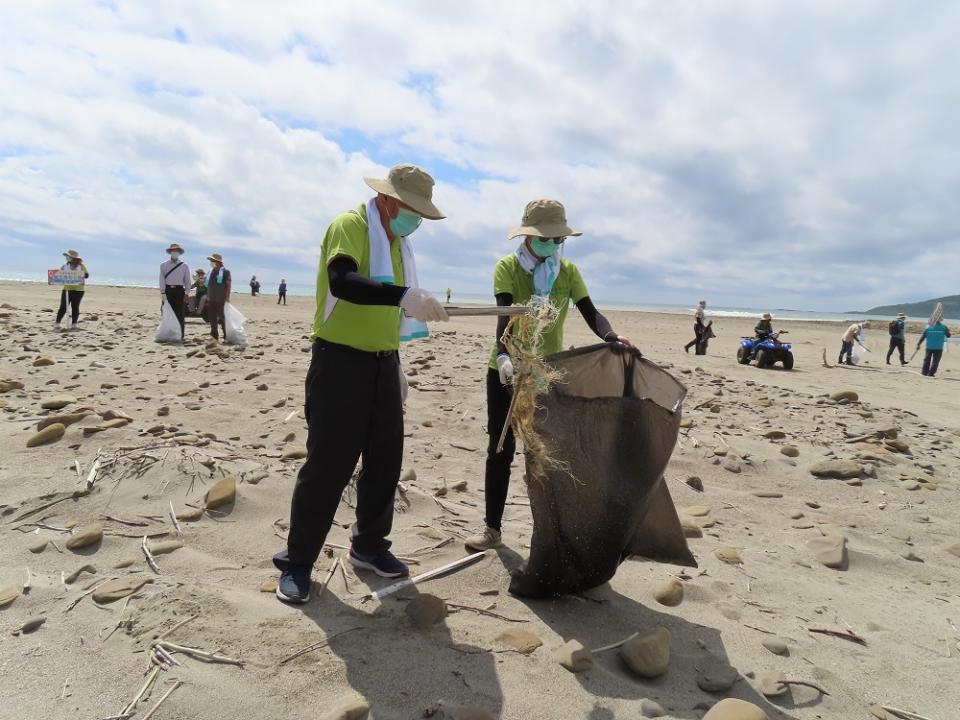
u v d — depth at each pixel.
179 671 2.20
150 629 2.43
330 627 2.53
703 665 2.54
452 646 2.48
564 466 2.71
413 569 3.16
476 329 21.50
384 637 2.50
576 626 2.75
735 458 5.65
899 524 4.50
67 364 8.06
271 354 10.13
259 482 3.88
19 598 2.67
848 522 4.52
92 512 3.50
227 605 2.61
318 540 2.80
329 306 2.73
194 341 11.35
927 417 8.91
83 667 2.22
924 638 2.95
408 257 3.00
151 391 6.70
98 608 2.61
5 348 9.33
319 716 2.03
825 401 8.98
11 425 4.80
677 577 3.33
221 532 3.36
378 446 2.92
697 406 8.04
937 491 5.25
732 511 4.57
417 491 4.16
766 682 2.44
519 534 3.69
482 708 2.13
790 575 3.55
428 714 2.07
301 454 4.59
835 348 24.42
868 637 2.90
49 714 1.99
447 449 5.49
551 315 2.73
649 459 2.78
